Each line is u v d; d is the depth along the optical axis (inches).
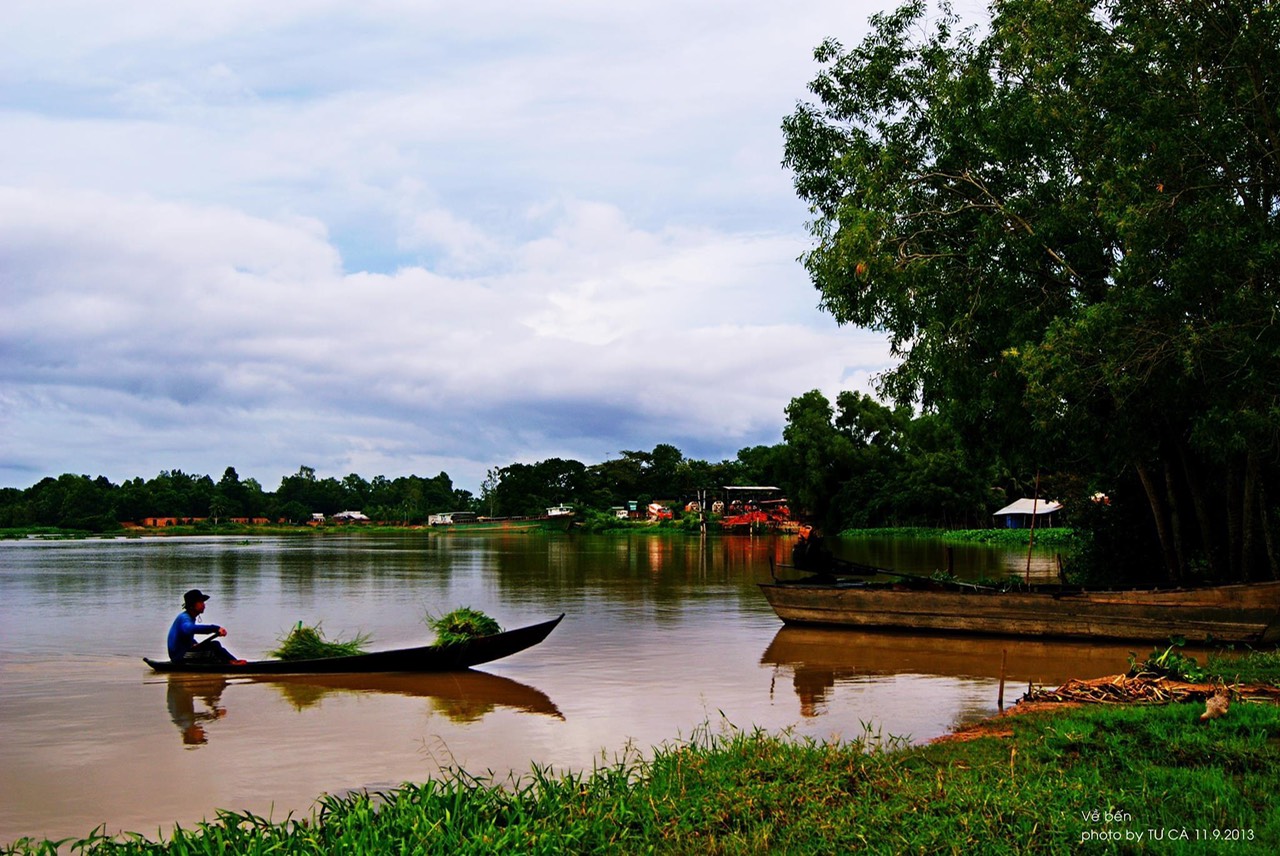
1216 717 329.1
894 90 753.6
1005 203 671.8
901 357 762.2
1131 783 261.0
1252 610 554.9
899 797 251.0
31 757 350.3
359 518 5920.3
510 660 556.1
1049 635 620.4
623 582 1149.7
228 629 723.4
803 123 796.6
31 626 737.0
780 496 3548.2
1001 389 664.4
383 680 496.1
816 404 3213.6
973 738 332.2
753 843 225.3
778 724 391.5
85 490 4640.8
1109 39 616.7
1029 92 653.9
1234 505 657.0
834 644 617.9
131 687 483.2
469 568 1454.2
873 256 673.6
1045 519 2581.2
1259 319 522.9
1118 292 577.3
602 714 415.5
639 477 4926.2
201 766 337.7
